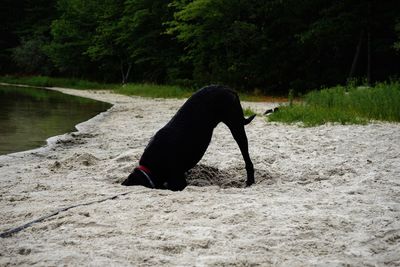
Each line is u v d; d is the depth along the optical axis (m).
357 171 6.49
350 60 27.28
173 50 34.91
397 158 7.39
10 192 5.38
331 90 16.14
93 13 41.38
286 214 4.30
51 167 6.91
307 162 7.19
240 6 26.53
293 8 26.00
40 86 39.34
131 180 5.74
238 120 6.18
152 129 11.20
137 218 4.21
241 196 5.09
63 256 3.24
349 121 11.91
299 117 12.71
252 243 3.58
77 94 27.70
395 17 23.34
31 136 10.40
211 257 3.29
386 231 3.85
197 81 28.55
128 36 36.19
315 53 26.58
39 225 4.07
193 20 32.25
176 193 5.23
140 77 39.41
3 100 21.31
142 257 3.28
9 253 3.43
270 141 9.22
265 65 26.98
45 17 52.22
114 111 16.09
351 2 24.52
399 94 13.23
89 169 6.82
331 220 4.13
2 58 51.16
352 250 3.49
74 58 43.22
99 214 4.37
